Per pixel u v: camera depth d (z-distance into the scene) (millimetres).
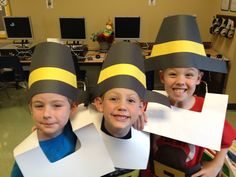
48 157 729
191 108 923
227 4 3354
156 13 3910
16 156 687
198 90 1410
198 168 913
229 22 3188
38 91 684
